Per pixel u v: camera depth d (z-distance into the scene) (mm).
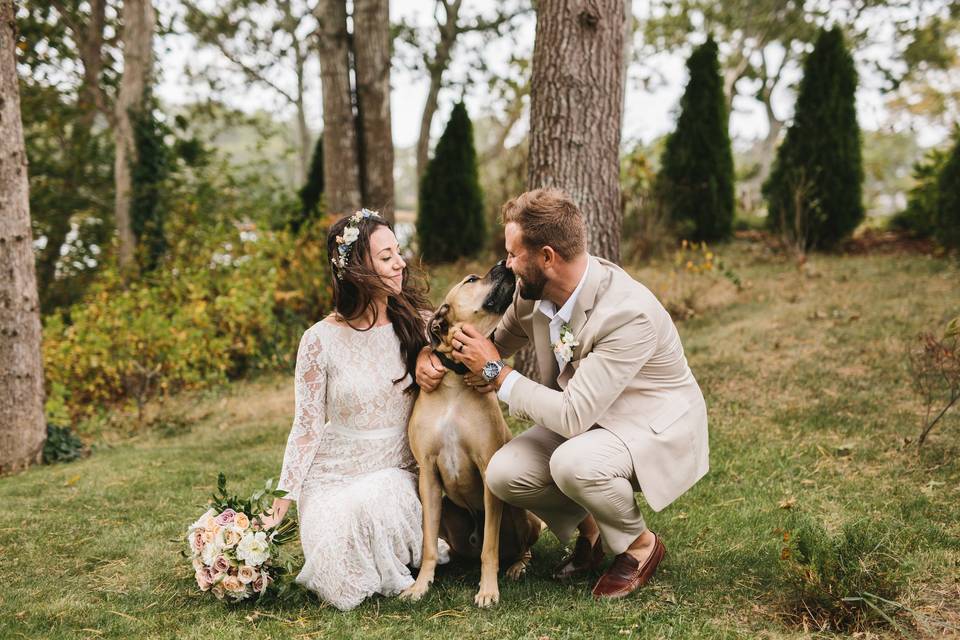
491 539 2736
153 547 3447
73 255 14828
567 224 2539
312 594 2838
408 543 2811
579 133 4965
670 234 10609
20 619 2721
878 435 4316
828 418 4652
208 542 2727
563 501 2820
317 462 2916
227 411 7004
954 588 2674
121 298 8273
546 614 2543
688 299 7969
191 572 3152
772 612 2555
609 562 3051
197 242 10398
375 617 2615
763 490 3725
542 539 3361
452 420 2773
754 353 6207
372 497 2707
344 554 2682
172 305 8539
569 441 2643
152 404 7715
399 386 2918
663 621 2477
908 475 3766
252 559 2676
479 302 2697
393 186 12023
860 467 3930
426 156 18672
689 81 11133
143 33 11711
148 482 4547
